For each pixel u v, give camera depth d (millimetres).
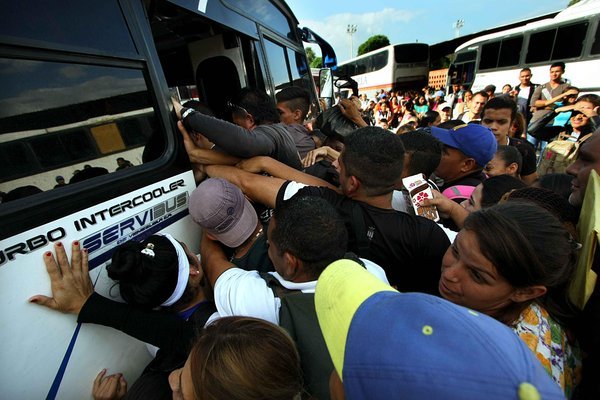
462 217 1615
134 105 1262
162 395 1070
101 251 1073
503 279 819
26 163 894
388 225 1364
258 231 1459
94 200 1046
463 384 373
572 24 8352
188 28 2395
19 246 844
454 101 10492
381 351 442
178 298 1134
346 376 471
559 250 774
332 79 5180
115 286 1148
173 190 1399
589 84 8125
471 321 436
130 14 1274
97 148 1099
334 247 1025
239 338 764
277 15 3449
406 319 457
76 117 1037
